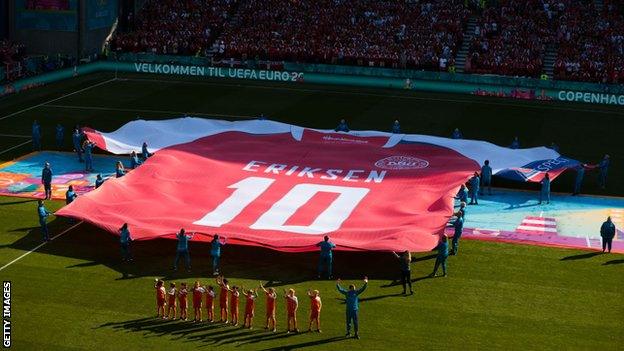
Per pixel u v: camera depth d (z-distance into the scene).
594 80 82.31
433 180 54.00
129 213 48.53
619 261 46.72
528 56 86.56
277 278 43.84
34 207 53.12
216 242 43.94
